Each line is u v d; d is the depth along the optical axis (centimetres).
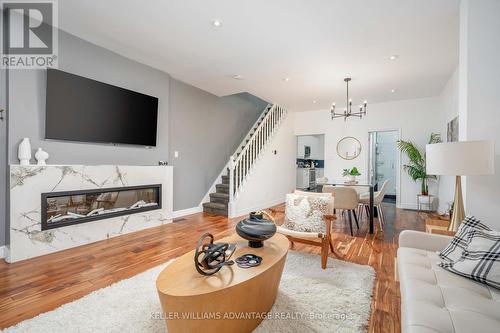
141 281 221
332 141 700
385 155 843
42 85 293
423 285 137
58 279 226
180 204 498
